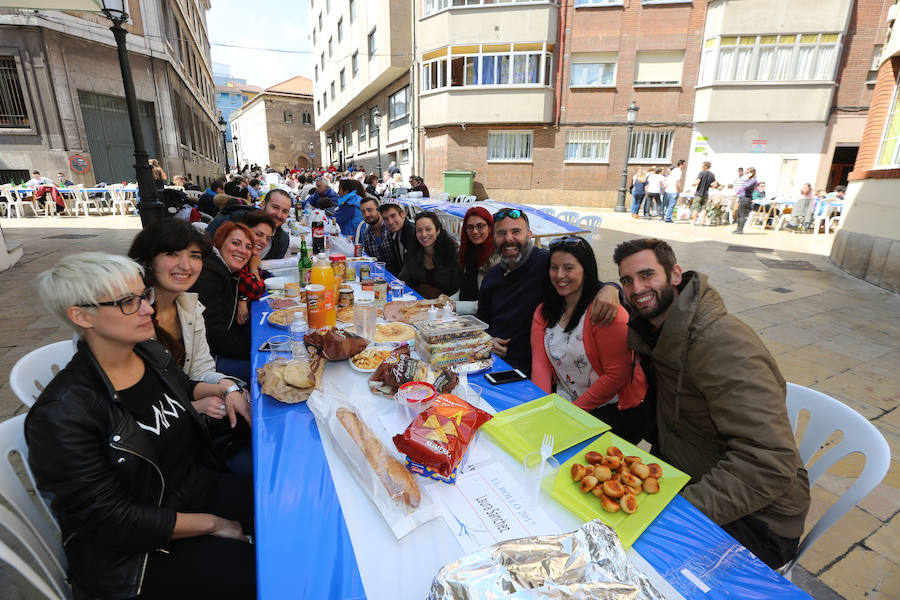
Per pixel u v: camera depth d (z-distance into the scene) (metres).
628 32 13.83
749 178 10.36
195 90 20.62
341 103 24.67
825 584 1.74
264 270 3.60
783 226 11.52
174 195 6.80
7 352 3.54
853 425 1.41
